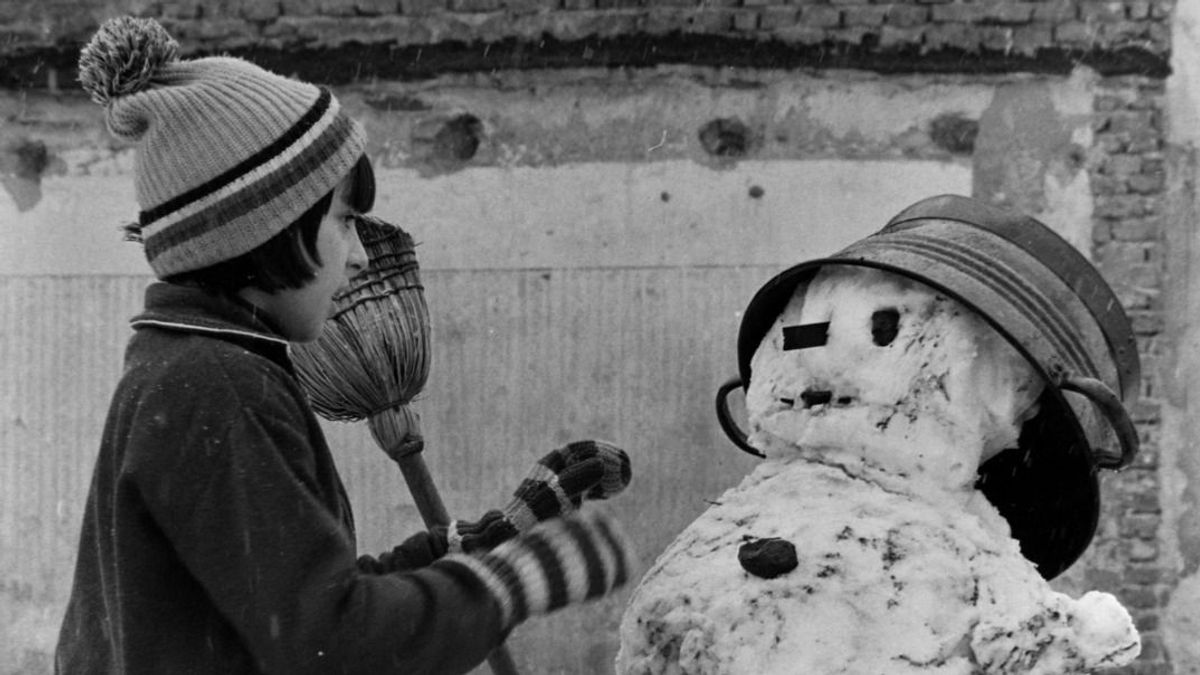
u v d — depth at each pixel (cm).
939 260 222
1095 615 208
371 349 245
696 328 560
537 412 564
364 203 196
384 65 564
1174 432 563
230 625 172
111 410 177
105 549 174
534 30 561
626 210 561
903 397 220
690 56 558
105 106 187
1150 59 559
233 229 178
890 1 556
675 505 561
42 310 575
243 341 178
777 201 558
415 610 163
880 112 557
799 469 226
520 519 204
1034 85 559
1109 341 229
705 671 208
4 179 574
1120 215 561
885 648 202
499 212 564
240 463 164
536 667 562
